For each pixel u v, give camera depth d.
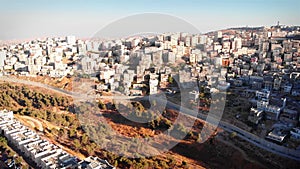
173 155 40.75
